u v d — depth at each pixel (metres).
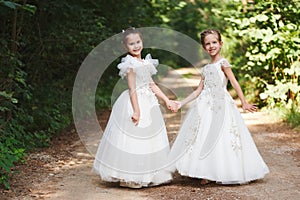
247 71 10.55
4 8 6.58
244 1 10.26
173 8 13.56
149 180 4.67
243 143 4.86
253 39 9.54
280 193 4.48
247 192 4.51
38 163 5.70
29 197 4.41
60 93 8.43
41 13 7.90
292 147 6.57
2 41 6.35
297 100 9.00
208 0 15.67
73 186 4.80
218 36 5.06
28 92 6.58
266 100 9.70
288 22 9.19
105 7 10.45
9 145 5.18
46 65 8.43
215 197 4.36
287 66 9.30
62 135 7.46
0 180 4.56
